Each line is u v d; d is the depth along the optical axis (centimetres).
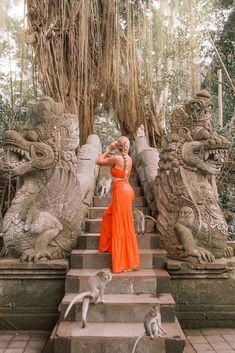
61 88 950
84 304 424
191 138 584
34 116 577
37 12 938
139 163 855
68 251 557
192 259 534
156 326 394
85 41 953
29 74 1039
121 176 528
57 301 517
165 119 1130
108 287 478
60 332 404
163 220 573
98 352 389
